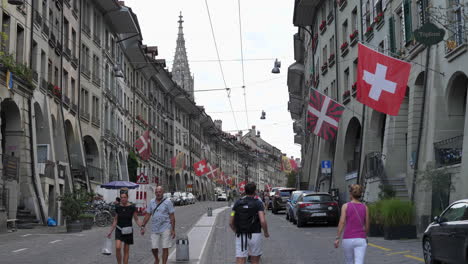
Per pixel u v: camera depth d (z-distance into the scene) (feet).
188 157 284.41
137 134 191.31
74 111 122.11
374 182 84.12
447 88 67.10
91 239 66.74
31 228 85.40
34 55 98.63
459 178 60.90
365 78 65.31
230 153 413.59
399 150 83.51
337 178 116.67
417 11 76.43
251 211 29.48
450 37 62.18
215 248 54.19
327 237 65.51
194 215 125.59
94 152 138.10
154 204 38.42
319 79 140.77
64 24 118.83
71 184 111.04
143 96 200.95
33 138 93.25
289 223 94.89
